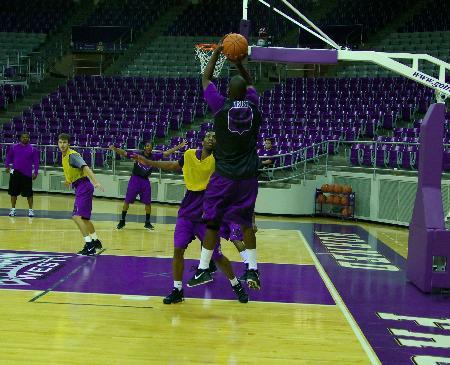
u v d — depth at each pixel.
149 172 12.12
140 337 5.24
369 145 16.41
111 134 20.08
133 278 7.63
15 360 4.56
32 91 24.70
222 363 4.65
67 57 26.80
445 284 7.36
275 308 6.42
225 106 5.27
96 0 29.44
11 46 26.92
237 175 5.36
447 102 19.19
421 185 7.87
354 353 5.00
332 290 7.41
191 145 18.17
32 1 29.38
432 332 5.70
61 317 5.77
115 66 26.11
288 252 10.23
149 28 27.95
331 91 20.94
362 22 25.84
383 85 20.73
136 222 13.34
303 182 16.03
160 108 21.53
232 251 10.12
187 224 6.33
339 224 14.71
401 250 10.91
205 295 6.88
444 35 23.45
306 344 5.20
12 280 7.29
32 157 13.43
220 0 28.39
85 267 8.23
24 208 15.13
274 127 18.72
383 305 6.74
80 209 9.09
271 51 9.63
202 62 13.12
